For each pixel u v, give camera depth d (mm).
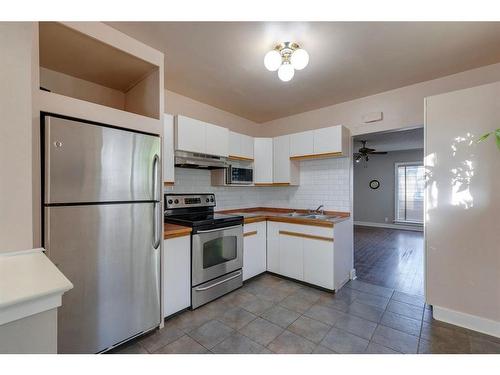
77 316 1571
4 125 1170
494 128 1932
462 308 2070
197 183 3320
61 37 1638
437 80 2643
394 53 2154
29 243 1216
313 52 2143
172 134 2631
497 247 1927
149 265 1942
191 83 2764
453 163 2090
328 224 2807
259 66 2396
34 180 1417
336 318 2258
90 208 1611
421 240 5672
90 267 1618
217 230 2646
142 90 2227
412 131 4824
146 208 1917
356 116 3221
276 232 3291
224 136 3143
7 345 788
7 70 1179
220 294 2674
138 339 1923
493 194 1938
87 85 2266
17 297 778
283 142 3580
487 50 2109
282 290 2869
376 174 7680
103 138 1673
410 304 2529
